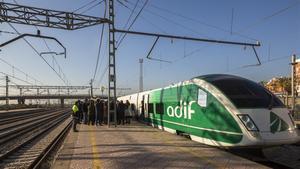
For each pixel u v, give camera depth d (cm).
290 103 2517
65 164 1100
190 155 1202
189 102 1588
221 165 1036
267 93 1322
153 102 2348
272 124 1218
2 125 3506
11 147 1878
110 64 2419
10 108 9469
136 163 1086
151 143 1505
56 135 2412
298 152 1414
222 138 1294
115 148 1381
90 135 1870
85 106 2775
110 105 2642
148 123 2523
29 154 1603
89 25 2375
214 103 1348
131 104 3103
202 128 1444
